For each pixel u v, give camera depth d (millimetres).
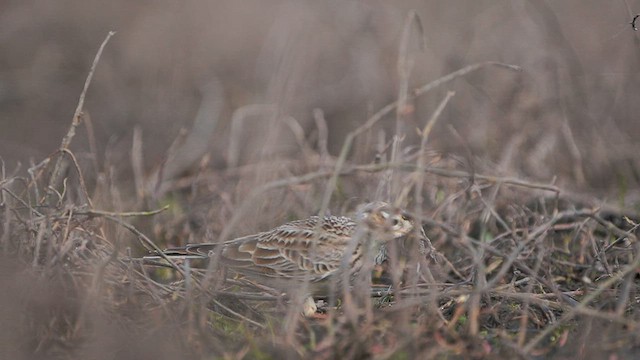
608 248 12539
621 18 20875
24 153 20312
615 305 11406
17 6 23906
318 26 22547
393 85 20875
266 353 10406
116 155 19234
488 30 20812
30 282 10648
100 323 10586
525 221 13344
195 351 10438
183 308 10672
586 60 21156
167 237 14711
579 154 17344
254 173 16172
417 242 11188
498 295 11359
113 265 11422
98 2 23891
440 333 10438
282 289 12203
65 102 22969
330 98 21703
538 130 18312
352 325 10023
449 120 19359
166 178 17875
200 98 22406
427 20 21906
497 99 19516
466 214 13812
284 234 12242
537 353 10648
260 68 21984
